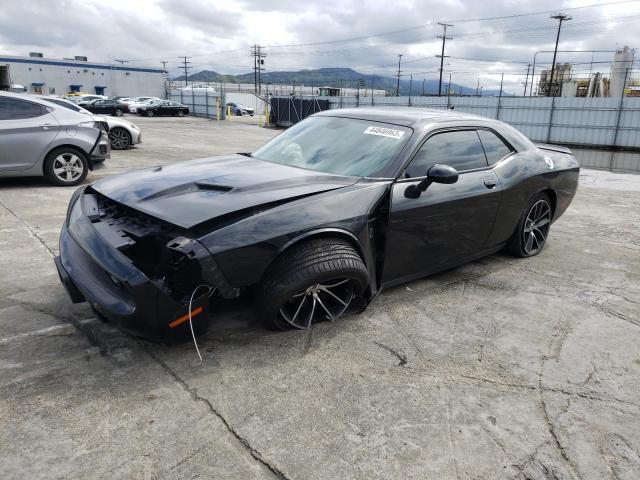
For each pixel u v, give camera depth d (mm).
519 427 2424
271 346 3023
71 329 3139
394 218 3379
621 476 2146
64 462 2074
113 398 2488
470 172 4031
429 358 3006
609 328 3527
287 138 4258
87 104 38844
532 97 36438
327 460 2152
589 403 2639
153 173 3551
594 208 7730
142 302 2564
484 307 3775
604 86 43312
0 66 40062
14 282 3846
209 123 36906
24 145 7176
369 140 3773
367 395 2609
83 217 3139
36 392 2506
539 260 4980
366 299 3420
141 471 2047
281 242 2801
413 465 2150
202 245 2607
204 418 2375
